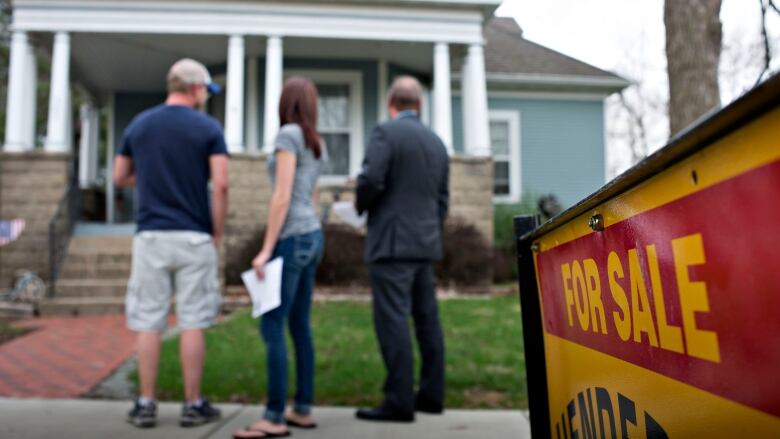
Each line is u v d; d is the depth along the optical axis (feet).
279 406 9.27
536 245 5.27
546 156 44.34
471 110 33.65
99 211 42.22
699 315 2.53
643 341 3.16
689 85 10.23
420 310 11.01
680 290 2.68
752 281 2.13
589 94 44.98
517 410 11.10
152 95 41.39
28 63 31.19
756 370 2.15
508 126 44.16
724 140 2.21
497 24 36.37
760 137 2.02
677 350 2.76
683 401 2.73
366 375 13.26
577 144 44.78
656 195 2.83
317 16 32.30
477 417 10.47
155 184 10.14
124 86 40.55
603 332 3.78
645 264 3.04
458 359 14.58
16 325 22.49
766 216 2.02
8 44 63.93
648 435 3.16
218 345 16.35
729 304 2.29
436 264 29.14
